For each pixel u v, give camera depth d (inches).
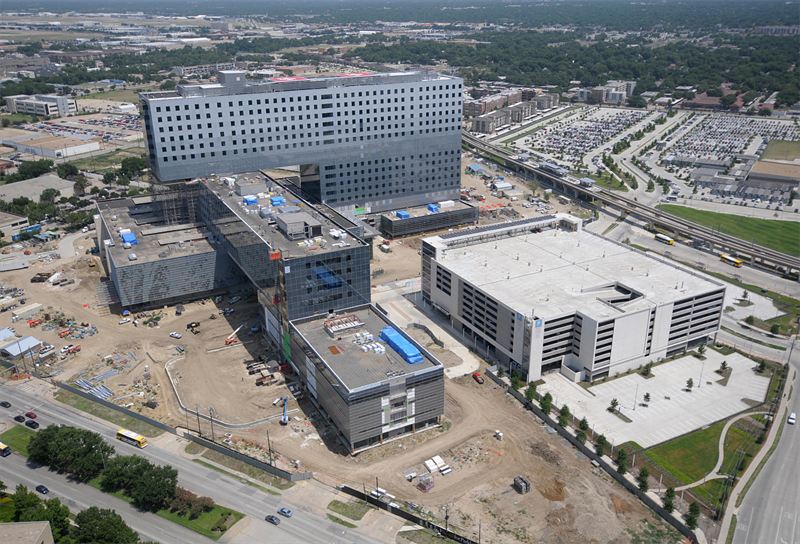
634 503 5989.2
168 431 7012.8
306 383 7578.7
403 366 6939.0
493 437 6909.5
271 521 5728.3
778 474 6309.1
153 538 5531.5
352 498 6058.1
